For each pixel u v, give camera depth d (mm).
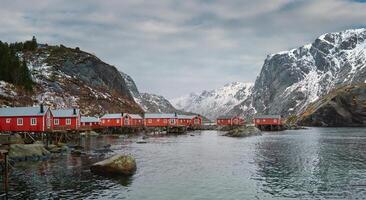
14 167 47812
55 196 33188
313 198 33094
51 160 54531
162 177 42344
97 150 67438
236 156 62656
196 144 88500
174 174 44375
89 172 44469
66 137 90562
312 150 72812
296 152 69000
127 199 32531
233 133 128250
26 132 80812
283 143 92000
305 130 186750
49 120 85062
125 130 147625
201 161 56188
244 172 45969
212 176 43188
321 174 44375
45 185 37406
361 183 39000
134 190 35781
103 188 36375
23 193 34094
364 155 63312
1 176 41781
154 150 72688
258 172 46031
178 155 63969
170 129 159125
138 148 76875
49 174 43156
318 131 169750
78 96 182375
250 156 62688
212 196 33812
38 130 80500
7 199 32000
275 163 53969
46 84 175375
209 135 133625
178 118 183375
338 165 51500
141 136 123688
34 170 45656
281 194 34531
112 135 129250
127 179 40938
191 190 36000
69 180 39938
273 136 126375
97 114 173250
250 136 126625
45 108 83625
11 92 141000
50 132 80750
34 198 32406
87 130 123688
